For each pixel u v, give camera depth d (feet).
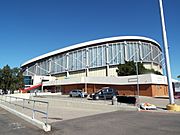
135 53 265.95
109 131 29.76
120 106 62.34
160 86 157.99
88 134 28.35
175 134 26.58
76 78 194.29
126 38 268.00
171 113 50.47
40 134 28.91
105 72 266.77
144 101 96.22
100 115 49.24
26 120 40.60
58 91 213.46
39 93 174.81
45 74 322.34
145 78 149.69
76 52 290.76
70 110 64.75
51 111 61.52
